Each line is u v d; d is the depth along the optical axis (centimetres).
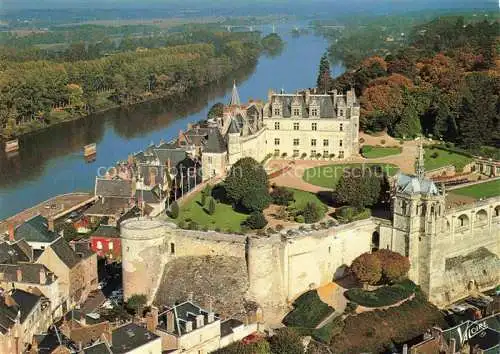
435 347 18562
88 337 18475
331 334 19900
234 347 18925
